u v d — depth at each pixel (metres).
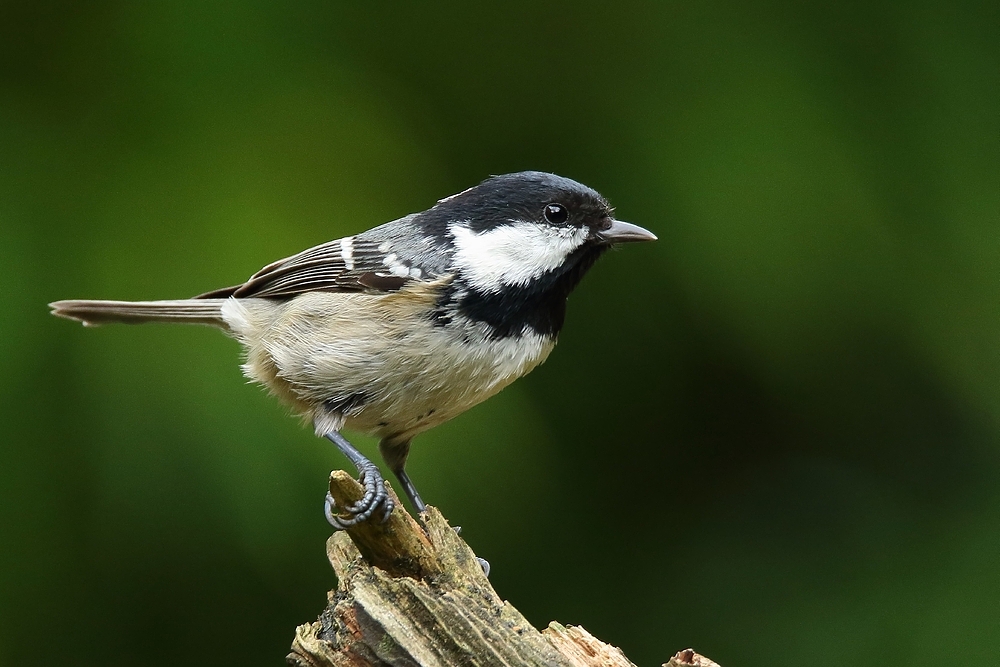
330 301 3.06
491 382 3.06
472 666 3.01
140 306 3.07
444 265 3.05
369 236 3.06
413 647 3.01
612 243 3.06
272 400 3.07
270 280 3.07
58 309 3.06
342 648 3.01
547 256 3.06
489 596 3.02
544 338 3.06
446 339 3.05
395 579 3.02
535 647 3.01
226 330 3.07
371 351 3.05
